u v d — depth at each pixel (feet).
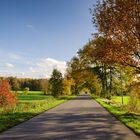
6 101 120.98
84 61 270.26
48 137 46.03
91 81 312.29
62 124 63.98
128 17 70.69
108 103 162.71
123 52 74.74
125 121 68.85
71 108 120.78
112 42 74.43
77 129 55.93
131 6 69.77
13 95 125.29
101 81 279.28
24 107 118.01
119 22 71.92
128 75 85.71
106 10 74.49
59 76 260.83
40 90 523.29
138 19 69.87
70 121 70.33
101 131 53.42
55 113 94.48
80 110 108.78
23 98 254.06
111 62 76.95
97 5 77.10
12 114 85.56
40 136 47.09
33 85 534.37
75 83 347.56
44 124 63.82
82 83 349.41
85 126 60.59
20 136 47.11
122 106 131.34
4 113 89.35
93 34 78.95
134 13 70.13
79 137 46.21
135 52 75.20
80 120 72.79
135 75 84.58
